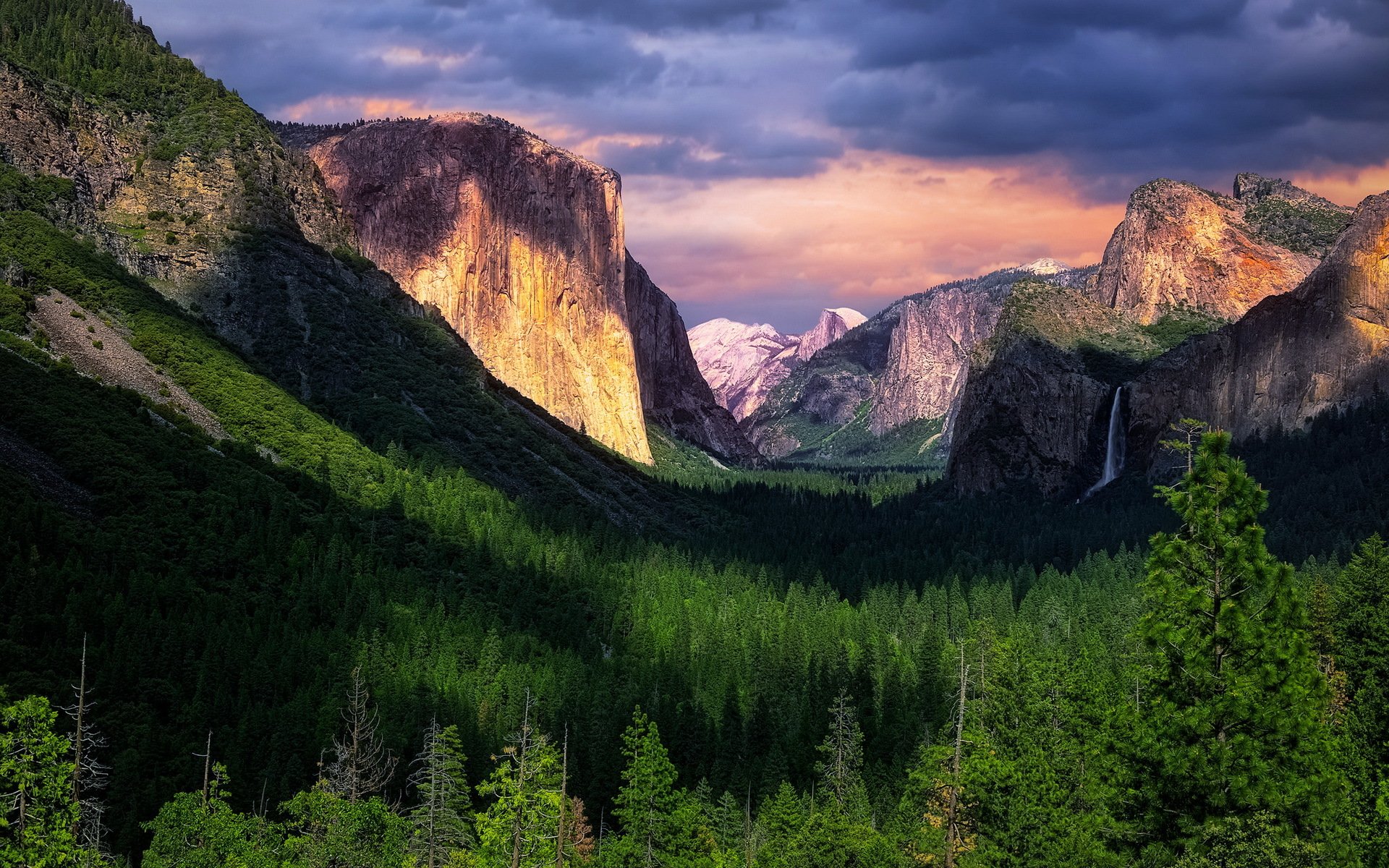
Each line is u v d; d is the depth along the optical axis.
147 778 123.56
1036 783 93.25
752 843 127.25
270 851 92.06
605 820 142.62
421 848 107.69
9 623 137.12
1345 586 126.50
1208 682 78.00
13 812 81.50
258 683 143.88
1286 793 75.94
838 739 142.75
